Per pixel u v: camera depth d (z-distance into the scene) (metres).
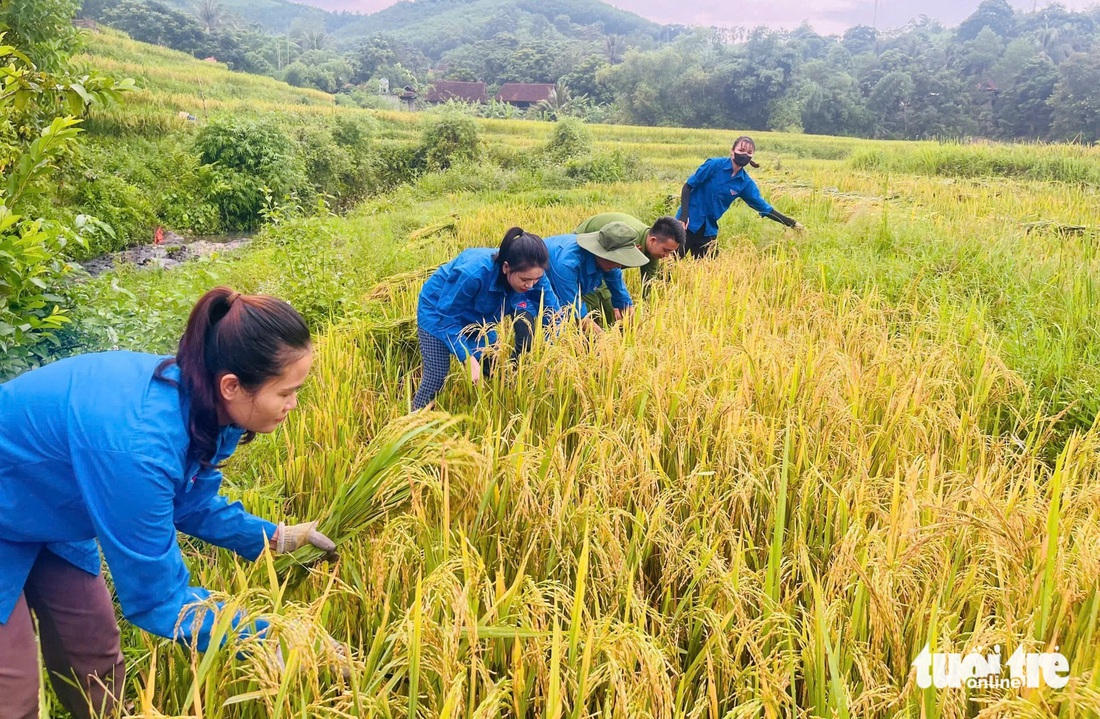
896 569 2.59
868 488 3.29
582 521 2.97
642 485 3.19
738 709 2.21
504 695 2.32
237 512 2.71
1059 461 2.78
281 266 7.83
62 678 2.49
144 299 8.37
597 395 4.14
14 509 2.08
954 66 114.00
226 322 2.07
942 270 7.70
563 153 31.06
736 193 8.48
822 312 5.71
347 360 5.06
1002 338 5.50
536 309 5.00
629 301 6.04
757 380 4.25
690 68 104.00
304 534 2.84
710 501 3.28
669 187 20.69
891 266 7.53
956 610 2.68
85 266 16.38
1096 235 9.60
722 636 2.45
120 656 2.57
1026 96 96.62
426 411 3.13
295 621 2.07
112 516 2.00
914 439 3.84
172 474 2.08
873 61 115.62
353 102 60.25
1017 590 2.57
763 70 100.31
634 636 2.22
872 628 2.57
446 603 2.37
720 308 5.77
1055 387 4.80
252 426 2.25
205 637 2.30
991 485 3.29
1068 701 2.07
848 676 2.49
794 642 2.69
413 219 15.34
